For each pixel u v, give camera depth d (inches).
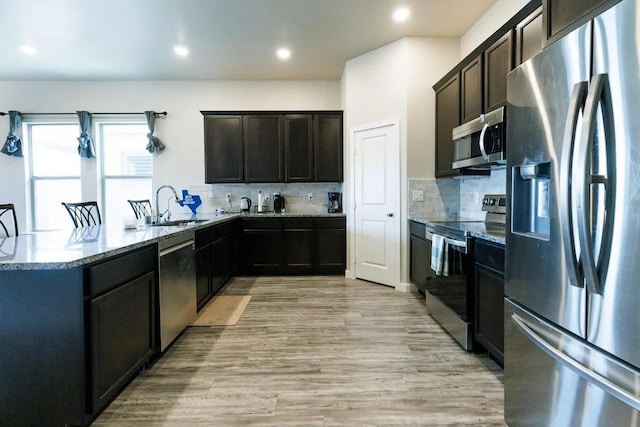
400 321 121.2
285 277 186.2
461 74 126.8
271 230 189.6
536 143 52.0
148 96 207.2
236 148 195.8
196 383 81.8
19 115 202.2
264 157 195.6
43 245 74.2
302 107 209.0
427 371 86.9
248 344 103.3
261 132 195.3
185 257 108.8
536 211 59.6
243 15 133.6
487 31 132.6
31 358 62.1
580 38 43.1
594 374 41.4
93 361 63.6
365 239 176.2
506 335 62.9
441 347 100.3
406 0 124.8
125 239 83.5
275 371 87.3
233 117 195.3
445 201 157.4
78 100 205.8
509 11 119.0
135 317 79.0
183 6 126.7
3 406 62.8
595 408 42.0
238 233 188.4
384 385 80.5
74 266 58.5
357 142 176.6
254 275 190.1
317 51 167.6
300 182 199.9
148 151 207.5
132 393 77.7
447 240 107.1
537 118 51.7
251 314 129.0
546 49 49.4
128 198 212.8
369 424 66.9
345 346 101.5
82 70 189.2
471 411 70.8
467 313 96.7
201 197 209.5
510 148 59.9
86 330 62.1
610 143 39.0
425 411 70.9
